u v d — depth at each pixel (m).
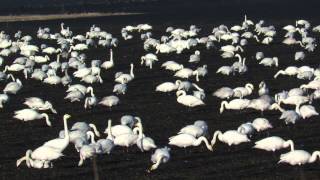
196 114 82.50
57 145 65.50
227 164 63.38
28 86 101.75
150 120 80.56
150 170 62.16
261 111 81.44
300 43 131.50
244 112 82.25
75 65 113.00
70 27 182.00
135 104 88.94
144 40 147.62
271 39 137.50
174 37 141.75
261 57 116.88
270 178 59.38
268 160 64.12
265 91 89.75
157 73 109.31
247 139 66.75
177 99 86.12
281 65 113.88
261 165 62.78
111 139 67.31
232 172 61.28
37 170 63.66
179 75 103.38
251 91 91.12
